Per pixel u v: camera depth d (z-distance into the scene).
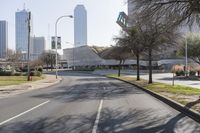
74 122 14.14
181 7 19.72
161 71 102.38
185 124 13.58
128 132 11.87
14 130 12.41
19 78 63.56
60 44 72.69
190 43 78.31
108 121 14.41
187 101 20.41
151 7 20.27
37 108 19.55
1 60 135.75
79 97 27.02
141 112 17.42
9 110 18.80
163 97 23.69
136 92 32.09
